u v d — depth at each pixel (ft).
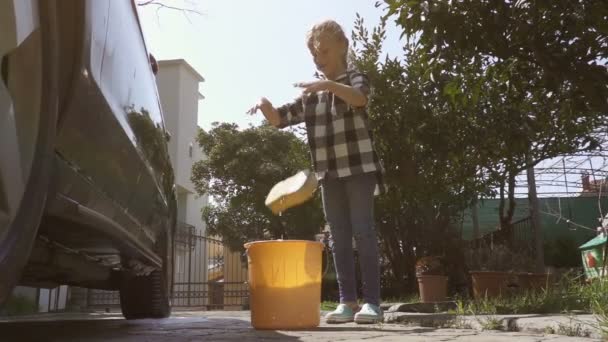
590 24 11.48
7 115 4.51
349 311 10.34
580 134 20.18
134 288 12.31
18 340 8.27
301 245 9.33
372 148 9.93
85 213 6.37
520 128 18.07
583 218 37.65
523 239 31.40
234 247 43.47
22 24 4.77
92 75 6.46
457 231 27.63
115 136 7.36
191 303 50.21
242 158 42.09
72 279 10.84
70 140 5.94
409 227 26.07
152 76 11.69
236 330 9.56
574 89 12.26
